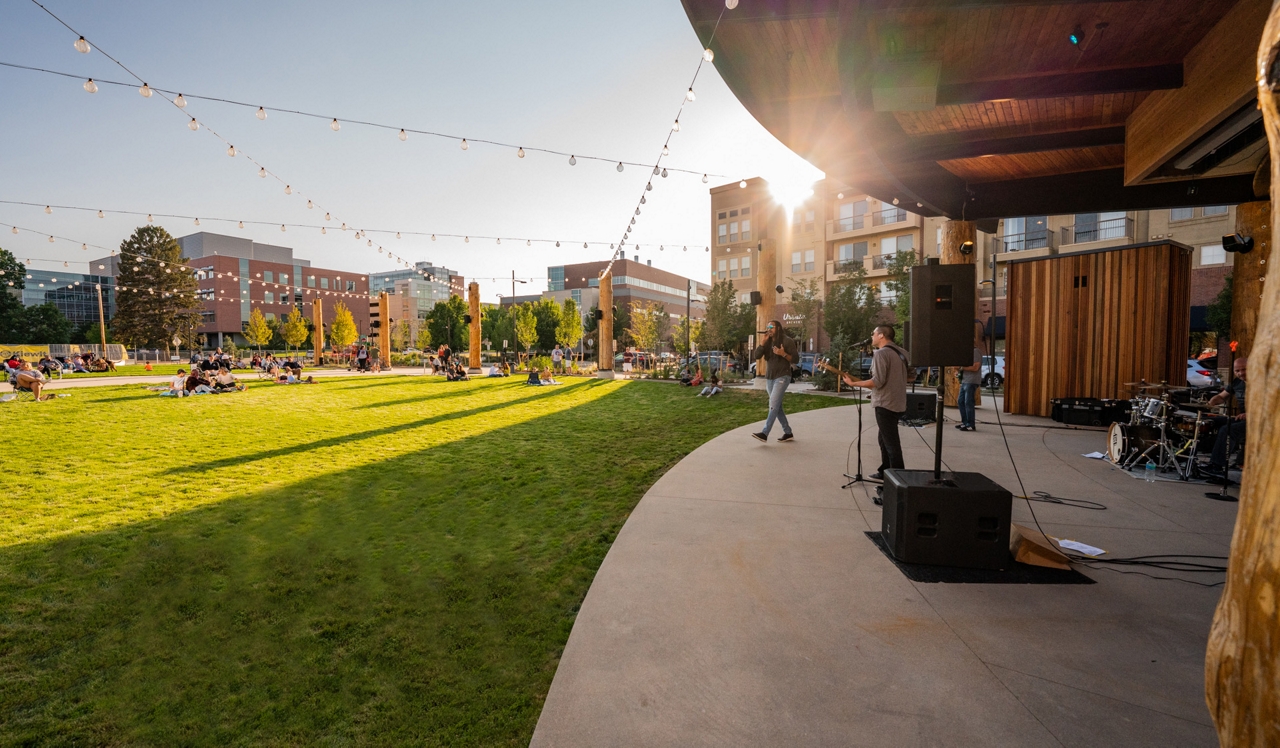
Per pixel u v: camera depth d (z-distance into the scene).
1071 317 9.50
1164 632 2.60
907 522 3.40
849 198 33.09
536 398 14.71
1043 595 2.99
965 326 3.76
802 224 35.25
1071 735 1.90
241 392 16.02
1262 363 0.88
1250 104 4.51
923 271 3.84
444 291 101.94
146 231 52.88
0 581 3.42
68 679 2.50
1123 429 5.98
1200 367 14.51
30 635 2.84
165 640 2.83
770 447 7.13
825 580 3.19
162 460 6.82
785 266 36.25
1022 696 2.12
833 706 2.08
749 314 28.20
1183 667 2.31
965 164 8.48
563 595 3.29
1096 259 9.20
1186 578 3.20
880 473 5.26
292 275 79.06
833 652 2.45
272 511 4.86
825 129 6.98
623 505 4.98
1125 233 23.19
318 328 38.03
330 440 8.38
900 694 2.14
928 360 3.81
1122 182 8.80
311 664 2.63
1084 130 7.12
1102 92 5.57
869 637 2.57
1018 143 7.31
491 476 6.13
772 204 36.41
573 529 4.39
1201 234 21.48
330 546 4.07
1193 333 22.00
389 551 3.99
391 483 5.84
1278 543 0.80
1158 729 1.93
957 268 3.77
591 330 54.22
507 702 2.35
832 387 15.27
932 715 2.02
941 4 4.34
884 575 3.25
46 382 18.72
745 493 5.00
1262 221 8.76
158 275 52.34
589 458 7.02
